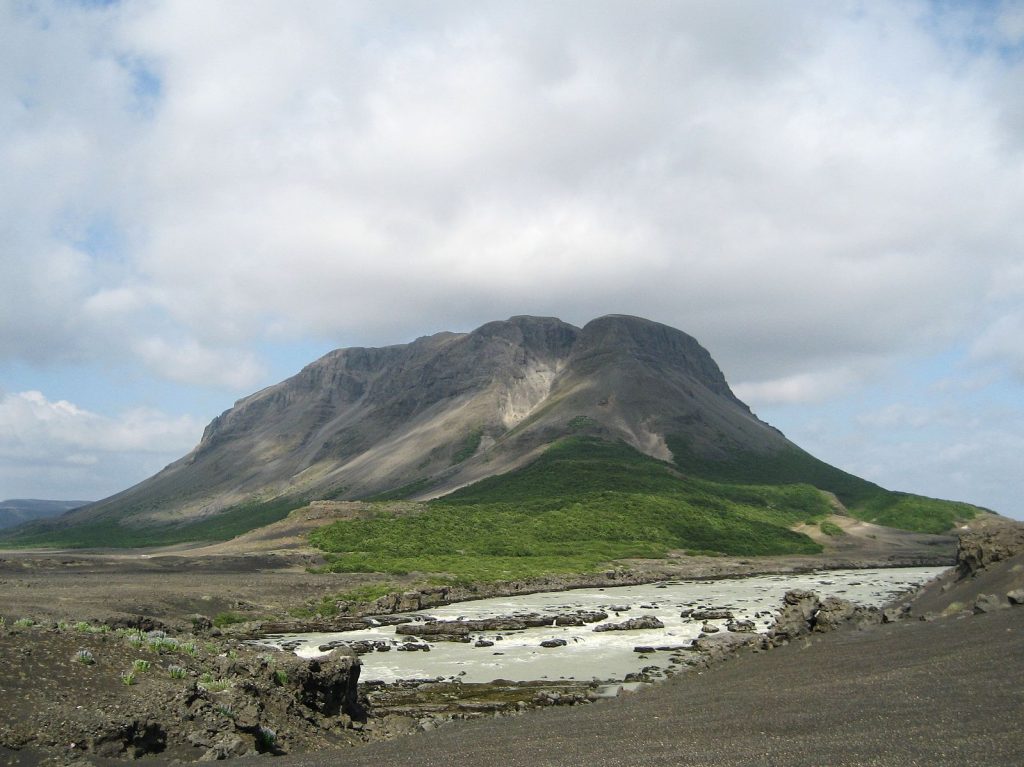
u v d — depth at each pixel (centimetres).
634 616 7744
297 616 7862
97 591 7681
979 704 1892
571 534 15800
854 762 1515
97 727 2211
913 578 12069
